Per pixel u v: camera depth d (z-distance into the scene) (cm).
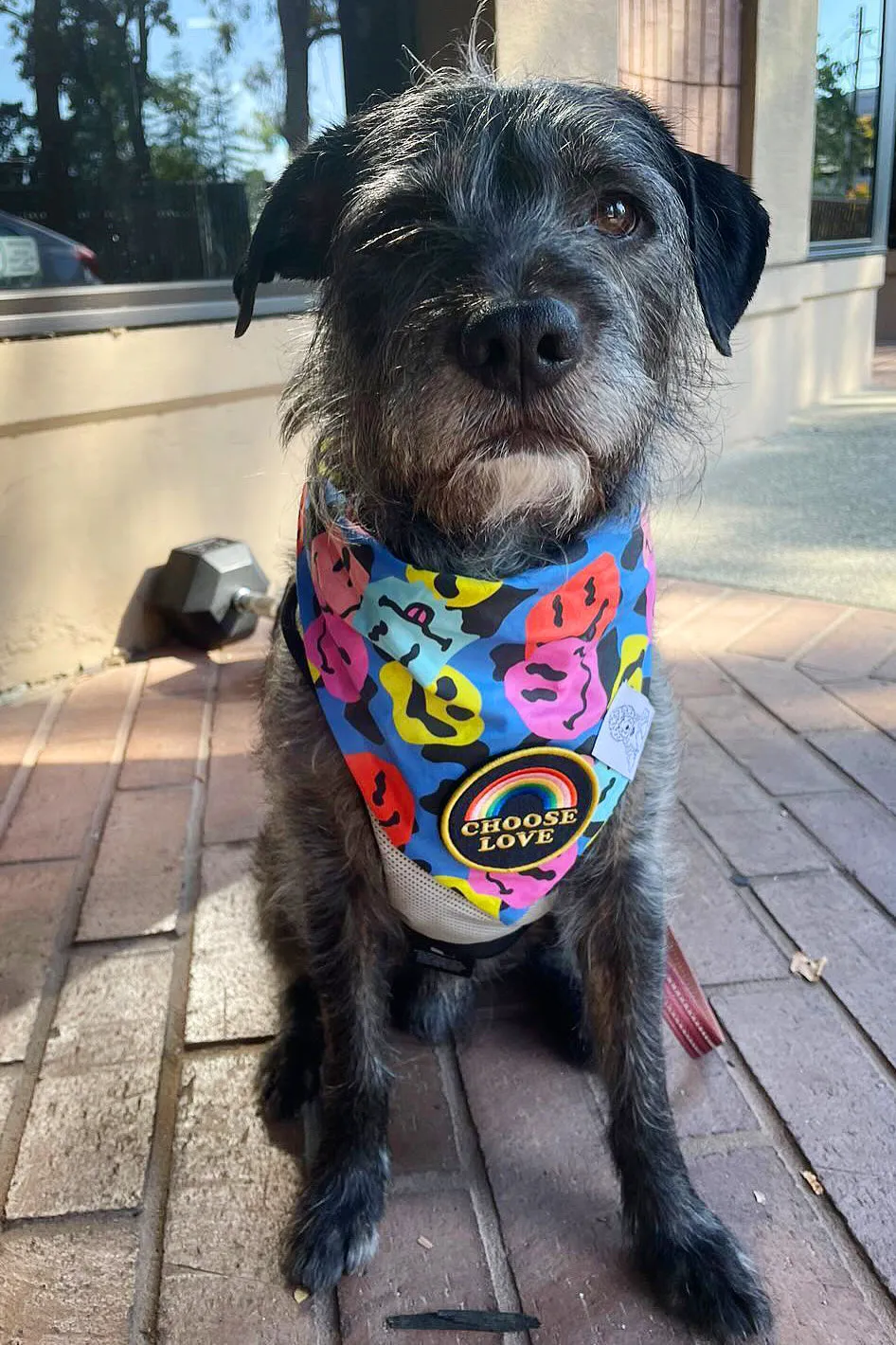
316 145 63
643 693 55
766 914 77
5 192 118
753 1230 54
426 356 49
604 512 56
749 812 89
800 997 69
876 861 82
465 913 56
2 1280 52
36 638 118
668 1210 53
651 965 57
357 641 53
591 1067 65
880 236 277
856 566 149
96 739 106
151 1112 63
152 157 127
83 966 75
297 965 66
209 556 125
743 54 198
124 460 121
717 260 62
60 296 114
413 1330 50
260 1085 64
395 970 70
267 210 62
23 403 109
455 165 54
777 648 123
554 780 53
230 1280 53
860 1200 55
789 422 239
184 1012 70
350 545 53
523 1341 49
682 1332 50
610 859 57
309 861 58
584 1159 59
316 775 56
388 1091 60
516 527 55
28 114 118
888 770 95
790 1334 49
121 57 123
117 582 124
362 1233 54
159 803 94
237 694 116
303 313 73
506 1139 61
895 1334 49
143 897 82
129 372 118
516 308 46
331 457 59
